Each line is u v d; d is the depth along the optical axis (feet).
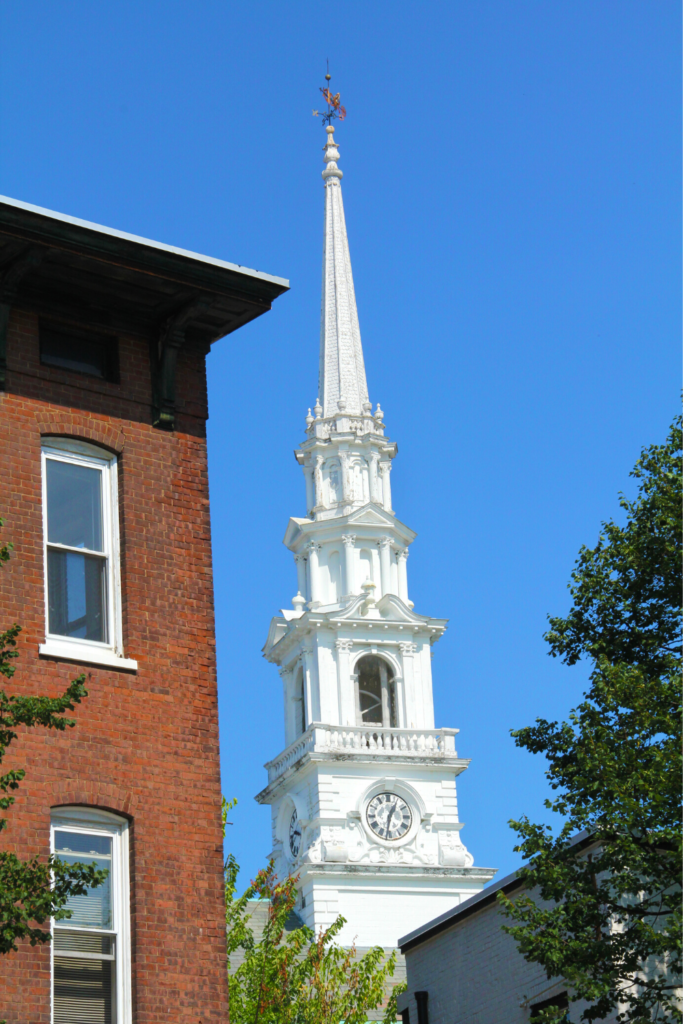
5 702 71.92
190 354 97.60
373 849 319.27
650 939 87.61
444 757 329.31
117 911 84.48
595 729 90.74
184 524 93.56
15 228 86.69
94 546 90.84
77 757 85.05
